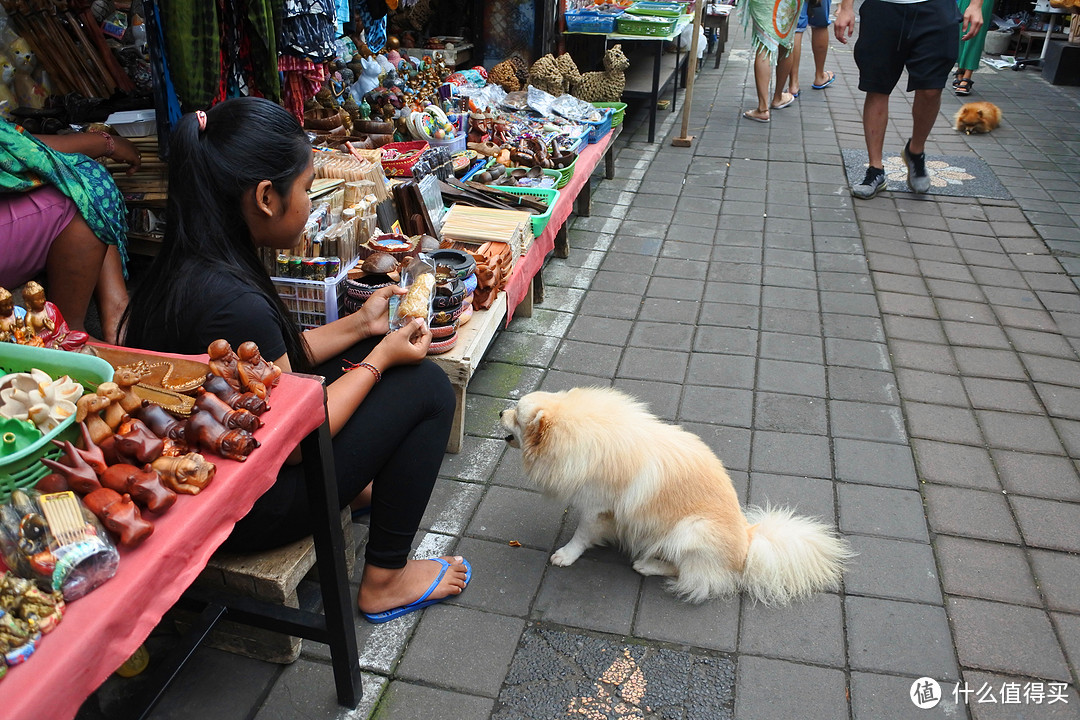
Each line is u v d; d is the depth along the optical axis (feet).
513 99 19.86
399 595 7.92
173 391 5.03
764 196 21.11
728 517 8.20
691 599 8.30
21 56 11.93
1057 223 19.43
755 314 14.78
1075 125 28.17
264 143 5.78
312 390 5.43
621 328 14.15
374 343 8.21
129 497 4.25
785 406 11.89
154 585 4.14
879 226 19.19
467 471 10.34
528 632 7.96
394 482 7.35
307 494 5.95
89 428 4.44
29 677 3.49
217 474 4.69
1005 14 41.52
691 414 11.66
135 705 5.96
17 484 4.09
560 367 12.84
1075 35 33.86
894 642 7.95
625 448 8.04
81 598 3.89
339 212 11.30
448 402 7.53
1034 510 9.84
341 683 6.88
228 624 7.29
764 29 26.73
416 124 15.47
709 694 7.34
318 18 11.03
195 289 5.85
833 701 7.30
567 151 16.62
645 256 17.30
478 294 10.53
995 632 8.09
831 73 34.76
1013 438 11.27
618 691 7.34
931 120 20.02
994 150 25.22
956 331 14.30
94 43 12.75
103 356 5.42
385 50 19.12
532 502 9.84
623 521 8.30
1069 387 12.60
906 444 11.07
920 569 8.87
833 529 9.45
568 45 25.80
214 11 9.59
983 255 17.65
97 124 11.19
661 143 25.90
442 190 13.38
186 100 10.07
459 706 7.15
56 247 9.32
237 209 5.96
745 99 32.01
